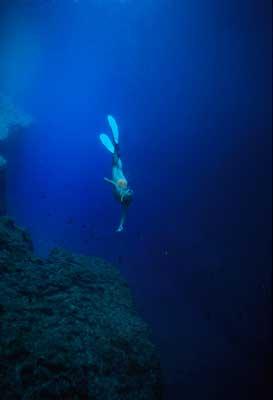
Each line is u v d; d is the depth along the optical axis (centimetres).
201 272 2919
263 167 3709
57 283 587
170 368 1845
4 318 466
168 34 3338
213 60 3581
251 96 3719
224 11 3109
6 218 692
